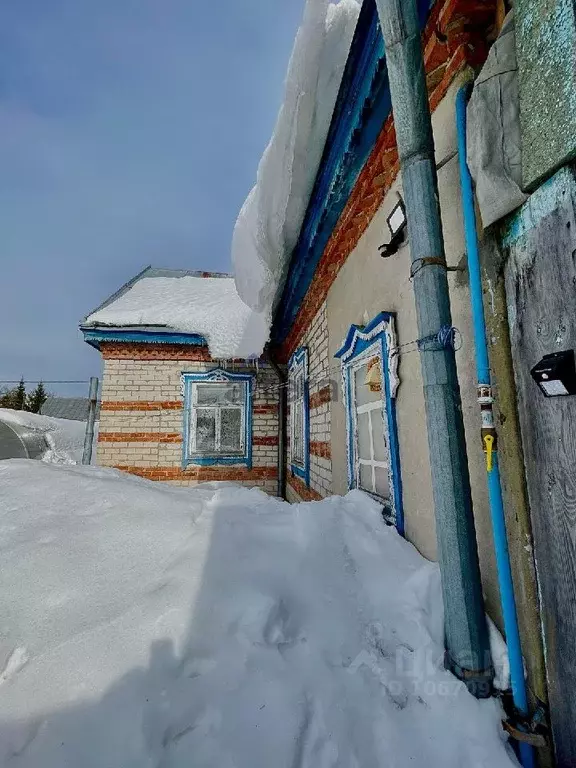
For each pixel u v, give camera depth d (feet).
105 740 4.07
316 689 4.78
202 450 23.48
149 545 7.05
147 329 22.31
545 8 4.08
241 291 18.30
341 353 12.01
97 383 23.75
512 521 4.96
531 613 4.65
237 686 4.69
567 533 4.10
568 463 4.06
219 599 5.86
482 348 5.11
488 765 4.14
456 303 6.07
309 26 7.97
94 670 4.74
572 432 4.00
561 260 4.07
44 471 9.41
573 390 3.90
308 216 12.69
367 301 10.12
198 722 4.33
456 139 6.04
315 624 5.78
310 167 10.85
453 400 5.21
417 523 7.38
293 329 20.97
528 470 4.70
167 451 22.80
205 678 4.76
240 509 8.93
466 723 4.46
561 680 4.20
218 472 23.25
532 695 4.59
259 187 12.37
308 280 16.17
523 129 4.48
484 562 5.47
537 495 4.55
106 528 7.32
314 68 8.57
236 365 24.13
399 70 5.51
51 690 4.51
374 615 6.07
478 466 5.61
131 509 8.02
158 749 4.05
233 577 6.32
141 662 4.87
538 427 4.51
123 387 22.89
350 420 11.39
